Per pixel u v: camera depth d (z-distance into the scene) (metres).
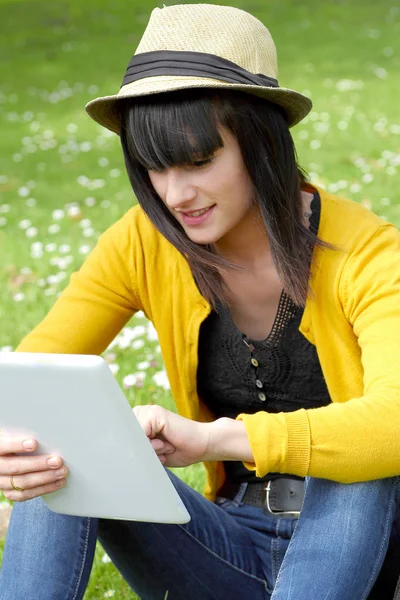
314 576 2.44
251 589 2.84
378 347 2.48
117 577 3.48
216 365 2.86
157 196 2.69
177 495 2.39
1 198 9.50
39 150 11.58
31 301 6.43
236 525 2.86
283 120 2.62
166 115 2.46
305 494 2.57
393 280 2.55
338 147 10.37
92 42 19.31
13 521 2.66
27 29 21.25
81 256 7.33
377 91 13.36
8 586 2.59
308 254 2.62
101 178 10.11
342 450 2.36
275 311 2.78
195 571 2.79
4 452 2.39
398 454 2.37
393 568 2.77
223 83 2.43
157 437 2.49
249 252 2.74
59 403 2.29
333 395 2.69
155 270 2.85
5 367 2.27
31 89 15.48
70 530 2.61
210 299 2.75
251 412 2.92
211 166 2.52
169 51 2.51
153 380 4.98
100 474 2.39
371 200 8.23
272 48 2.66
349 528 2.46
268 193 2.58
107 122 2.73
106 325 2.98
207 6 2.58
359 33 18.05
